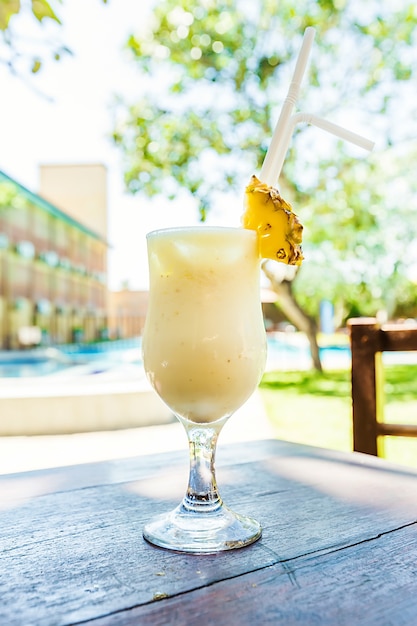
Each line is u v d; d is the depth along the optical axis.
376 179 9.70
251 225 0.79
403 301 16.44
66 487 0.96
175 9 8.65
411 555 0.65
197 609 0.53
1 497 0.90
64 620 0.51
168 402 0.77
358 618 0.51
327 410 5.70
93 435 4.51
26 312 16.77
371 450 1.71
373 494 0.90
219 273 0.75
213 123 9.02
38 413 4.71
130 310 25.72
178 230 0.75
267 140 8.93
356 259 10.81
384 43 8.62
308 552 0.66
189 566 0.62
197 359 0.73
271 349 16.84
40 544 0.69
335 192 9.65
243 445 1.33
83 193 26.22
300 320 10.45
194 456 0.79
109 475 1.05
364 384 1.72
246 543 0.68
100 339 22.61
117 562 0.64
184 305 0.74
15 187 14.13
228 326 0.74
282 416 5.32
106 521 0.78
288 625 0.50
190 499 0.77
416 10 8.42
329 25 8.53
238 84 8.80
